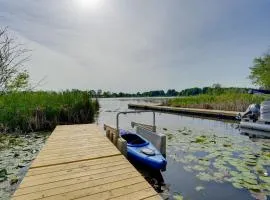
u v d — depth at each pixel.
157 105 24.50
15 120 8.69
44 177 2.83
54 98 11.55
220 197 3.09
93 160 3.60
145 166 4.07
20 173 3.99
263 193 3.14
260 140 6.95
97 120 13.79
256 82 23.89
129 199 2.27
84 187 2.54
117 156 3.85
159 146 4.74
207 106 18.16
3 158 4.91
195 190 3.33
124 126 11.19
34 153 5.35
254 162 4.49
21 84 8.73
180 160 4.74
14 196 2.29
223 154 5.15
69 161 3.51
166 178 3.80
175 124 11.34
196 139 7.03
